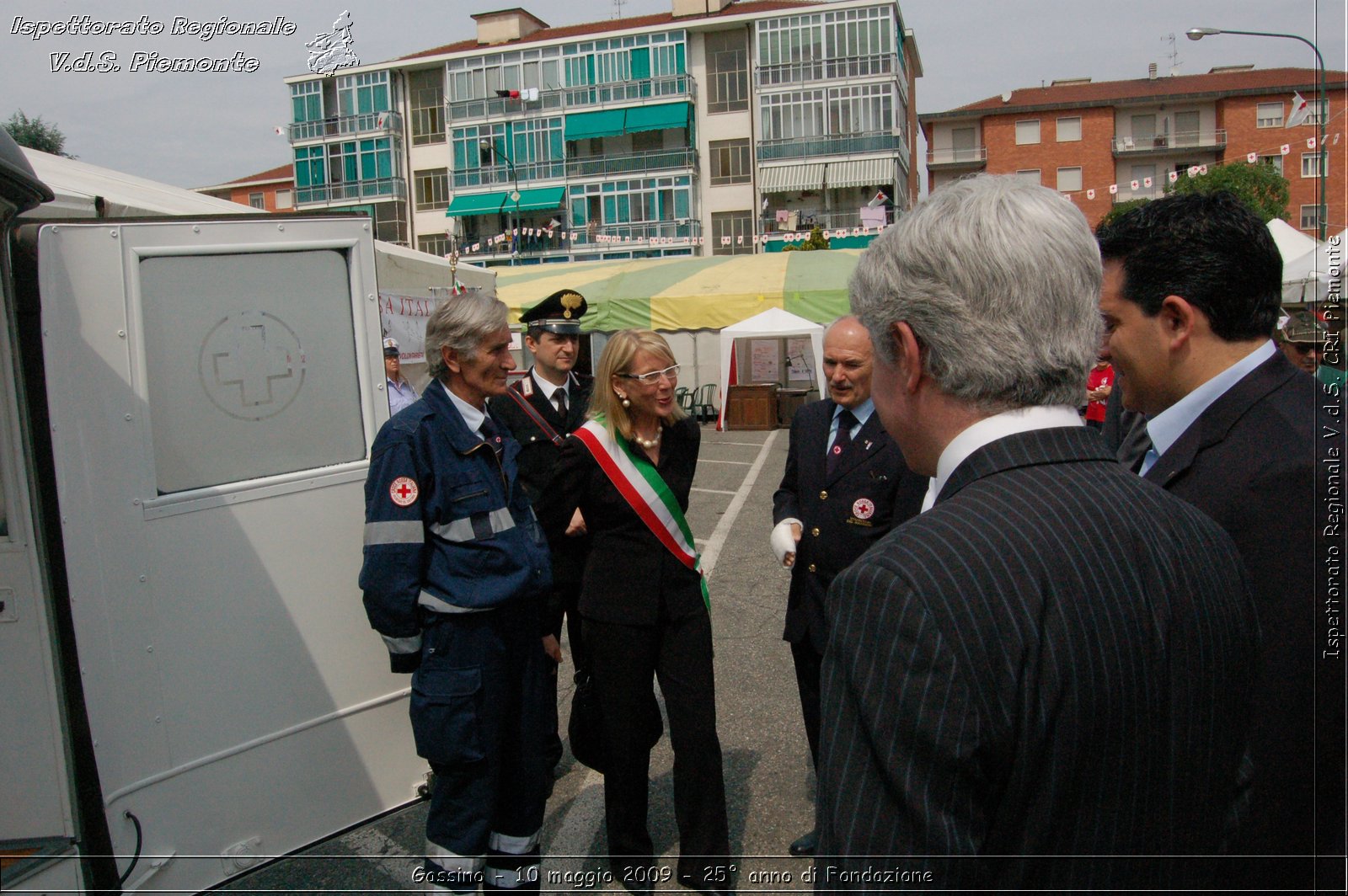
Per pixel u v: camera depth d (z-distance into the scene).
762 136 37.78
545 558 2.57
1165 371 1.68
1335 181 13.01
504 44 42.25
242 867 2.56
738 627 5.42
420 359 8.66
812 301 18.28
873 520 2.73
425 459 2.39
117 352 2.33
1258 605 1.45
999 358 0.97
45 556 2.20
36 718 2.21
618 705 2.76
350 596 2.80
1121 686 0.89
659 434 2.84
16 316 2.16
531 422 3.79
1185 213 1.64
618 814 2.79
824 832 0.94
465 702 2.36
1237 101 45.44
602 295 19.55
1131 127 47.03
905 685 0.86
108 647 2.31
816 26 36.88
